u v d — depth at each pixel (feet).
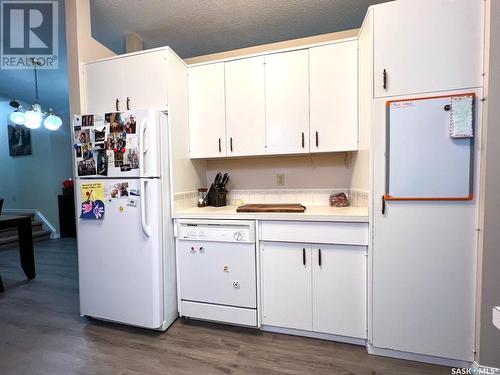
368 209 5.03
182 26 7.84
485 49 4.17
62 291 8.30
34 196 16.47
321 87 6.08
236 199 8.00
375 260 4.89
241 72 6.65
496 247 4.20
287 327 5.66
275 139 6.45
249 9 7.07
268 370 4.70
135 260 5.74
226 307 5.93
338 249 5.25
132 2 6.75
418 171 4.57
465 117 4.27
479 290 4.36
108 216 5.88
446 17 4.34
